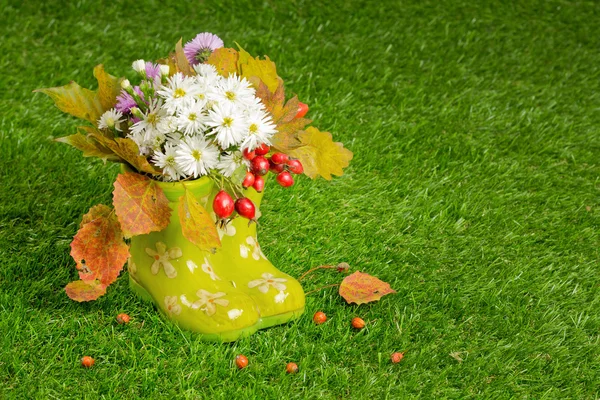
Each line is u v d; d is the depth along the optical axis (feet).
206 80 4.85
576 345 5.09
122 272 5.21
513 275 5.38
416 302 5.21
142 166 4.82
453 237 5.58
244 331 4.94
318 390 4.84
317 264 5.36
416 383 4.88
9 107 6.16
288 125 4.95
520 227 5.67
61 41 6.80
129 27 7.19
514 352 5.02
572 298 5.30
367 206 5.73
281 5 7.83
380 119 6.30
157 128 4.81
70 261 5.25
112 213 4.91
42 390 4.75
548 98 6.69
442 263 5.45
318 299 5.16
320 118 6.28
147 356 4.88
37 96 6.26
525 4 8.32
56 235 5.38
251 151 4.86
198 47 5.05
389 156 6.05
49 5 7.35
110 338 4.95
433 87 6.70
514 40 7.66
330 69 6.74
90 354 4.90
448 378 4.93
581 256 5.53
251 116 4.83
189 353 4.92
